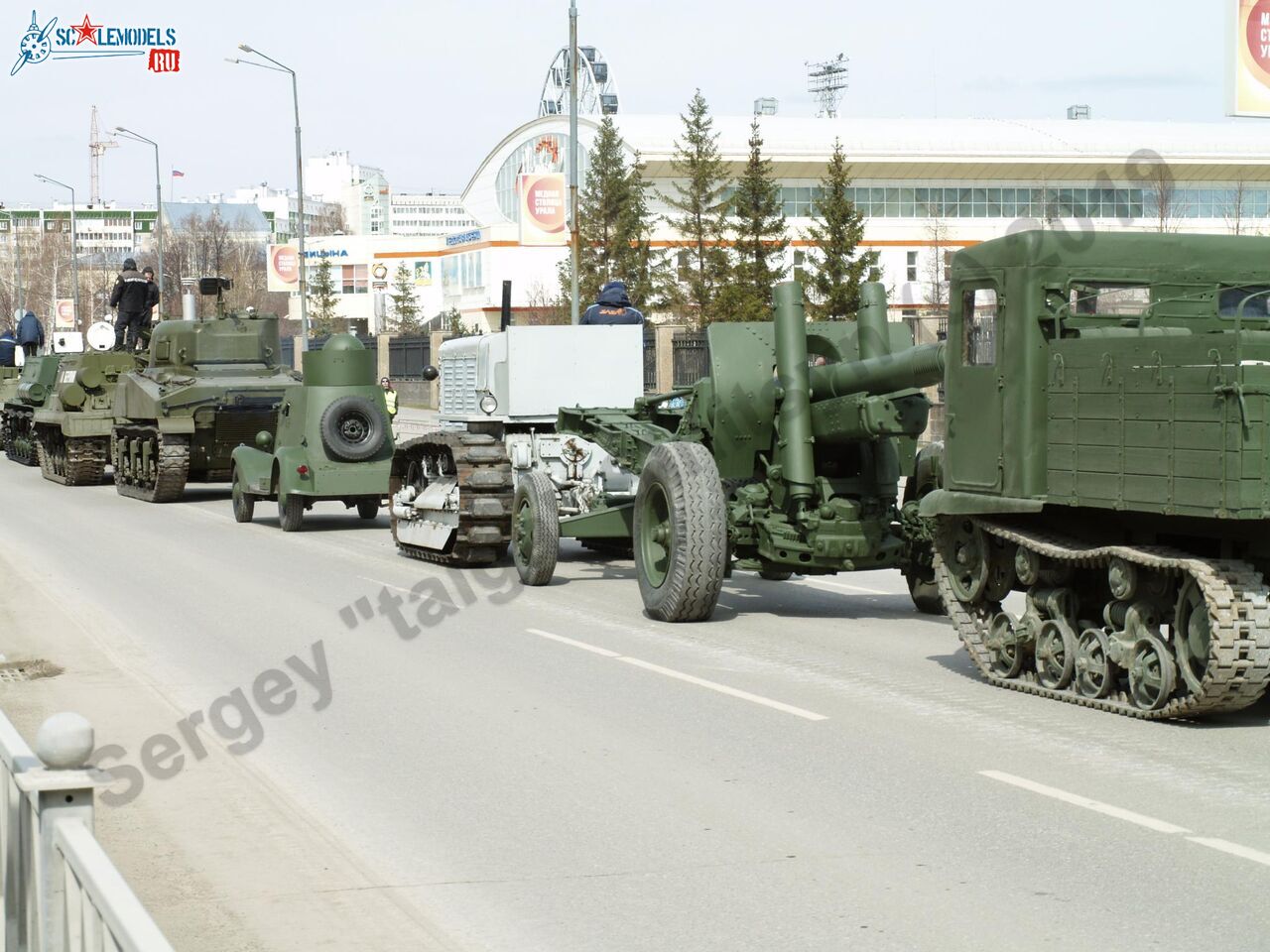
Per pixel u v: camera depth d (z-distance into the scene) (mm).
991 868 6598
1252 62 29844
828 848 6930
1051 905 6109
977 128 58031
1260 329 10305
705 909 6160
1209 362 8602
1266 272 10414
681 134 72250
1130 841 6941
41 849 4469
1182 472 8750
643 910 6160
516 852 6973
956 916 6012
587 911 6168
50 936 4477
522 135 98562
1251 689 8734
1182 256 10164
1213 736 8969
